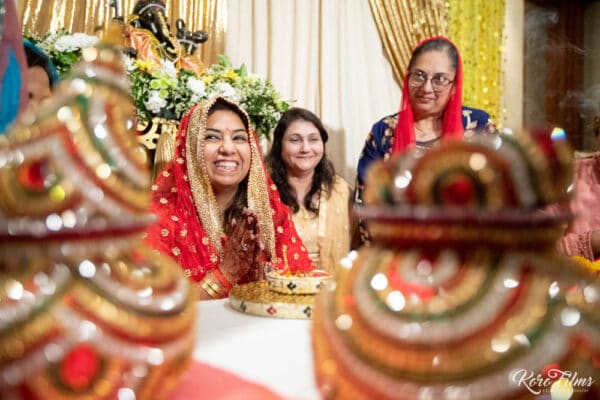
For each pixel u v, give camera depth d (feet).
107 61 1.39
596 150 6.05
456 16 13.65
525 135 1.23
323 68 12.30
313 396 1.60
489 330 1.16
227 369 1.83
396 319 1.21
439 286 1.22
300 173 8.62
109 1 9.79
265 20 11.68
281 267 3.76
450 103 8.20
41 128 1.25
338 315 1.31
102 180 1.24
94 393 1.16
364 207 1.35
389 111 13.23
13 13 1.91
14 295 1.13
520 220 1.20
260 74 11.60
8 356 1.11
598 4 14.06
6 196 1.17
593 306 1.19
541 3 14.51
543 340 1.15
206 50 10.76
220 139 5.38
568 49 14.03
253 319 2.70
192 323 1.41
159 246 4.75
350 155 12.51
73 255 1.20
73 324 1.14
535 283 1.20
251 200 5.62
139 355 1.21
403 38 13.02
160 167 7.20
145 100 7.19
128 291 1.24
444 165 1.24
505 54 14.30
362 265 1.37
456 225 1.23
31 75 5.08
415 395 1.17
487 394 1.14
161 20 8.98
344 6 12.52
